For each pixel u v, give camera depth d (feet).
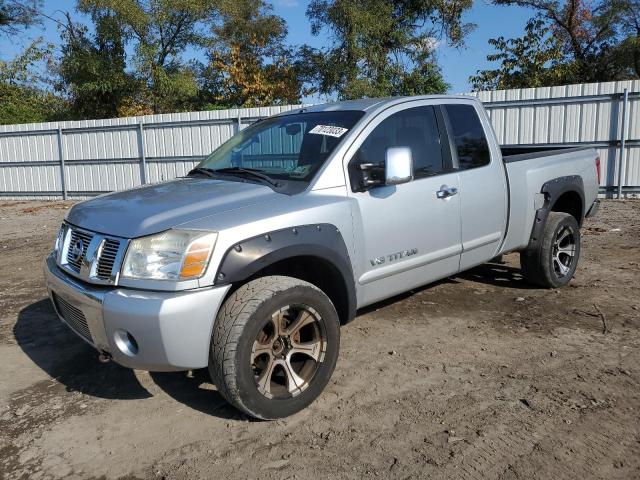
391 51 89.76
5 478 9.64
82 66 86.33
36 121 101.50
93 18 84.64
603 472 9.12
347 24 83.35
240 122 54.44
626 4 93.25
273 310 10.45
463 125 15.67
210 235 10.15
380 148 13.47
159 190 12.66
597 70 96.78
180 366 10.07
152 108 91.25
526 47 86.63
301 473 9.40
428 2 87.86
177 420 11.32
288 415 11.07
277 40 112.57
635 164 43.78
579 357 13.44
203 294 9.95
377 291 13.28
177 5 82.43
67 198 62.95
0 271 25.34
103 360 10.98
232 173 13.52
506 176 16.40
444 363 13.39
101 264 10.75
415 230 13.76
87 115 95.55
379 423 10.84
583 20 97.81
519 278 20.31
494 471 9.25
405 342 14.74
